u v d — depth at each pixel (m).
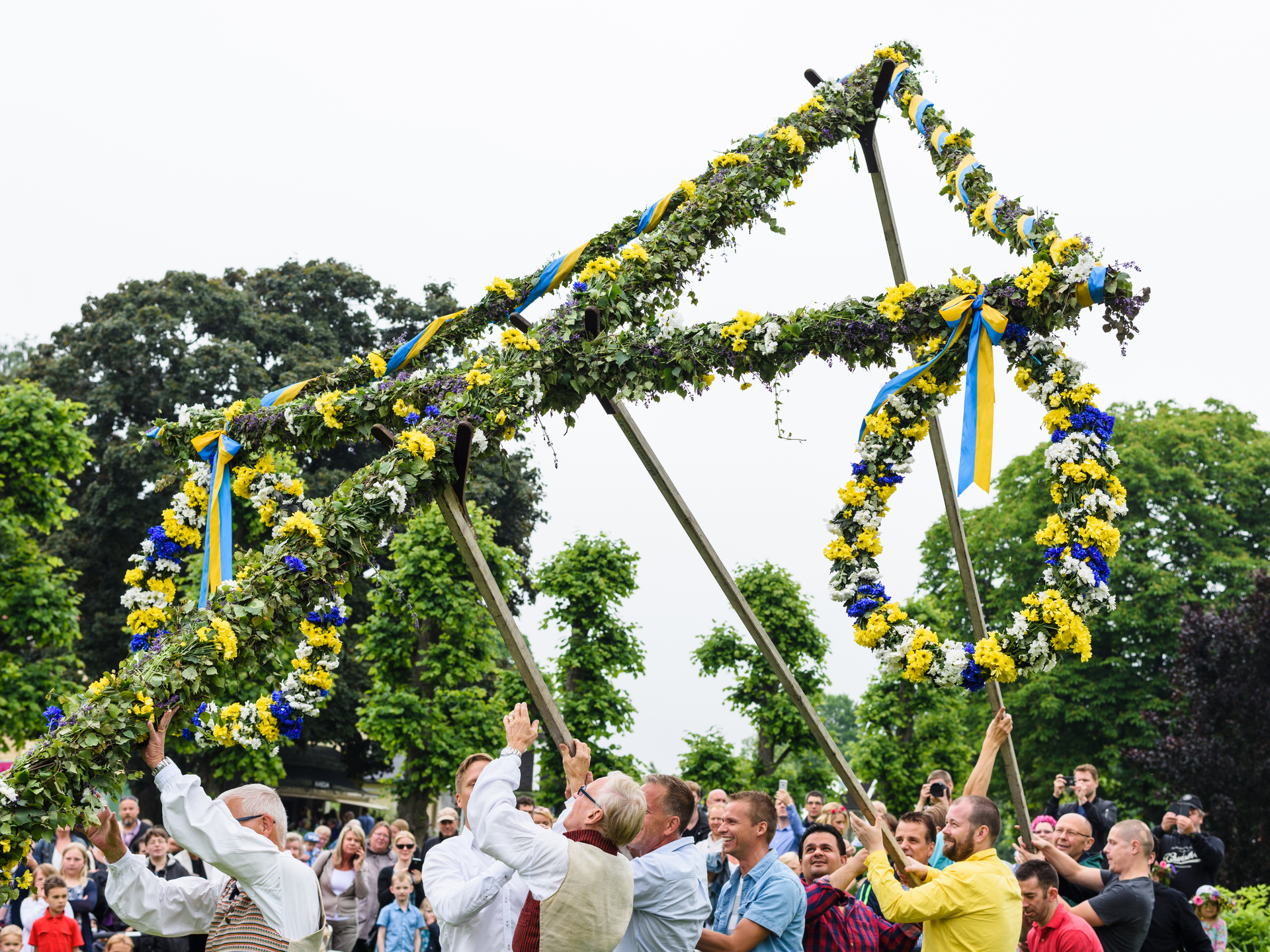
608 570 18.50
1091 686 24.23
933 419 6.36
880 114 6.64
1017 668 5.27
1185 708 21.97
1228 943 10.00
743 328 5.18
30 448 19.03
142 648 5.04
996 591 27.19
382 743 18.11
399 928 8.34
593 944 3.32
